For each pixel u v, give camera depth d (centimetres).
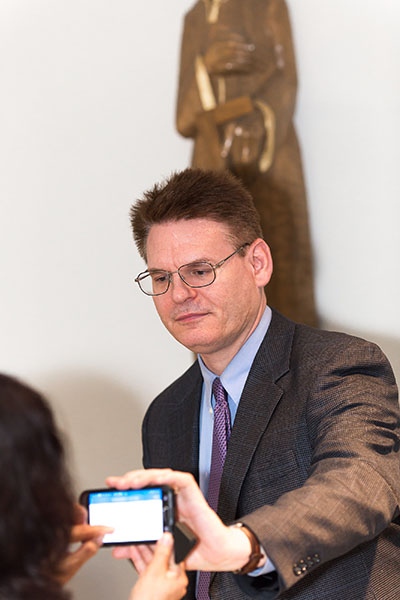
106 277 412
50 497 122
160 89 420
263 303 236
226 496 211
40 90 410
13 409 121
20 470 120
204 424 240
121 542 157
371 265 378
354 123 385
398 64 374
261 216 378
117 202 415
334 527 169
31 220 406
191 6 418
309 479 185
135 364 411
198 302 218
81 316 407
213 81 387
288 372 220
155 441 251
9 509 118
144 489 159
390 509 182
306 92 400
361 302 380
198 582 220
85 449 398
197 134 392
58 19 413
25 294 403
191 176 226
